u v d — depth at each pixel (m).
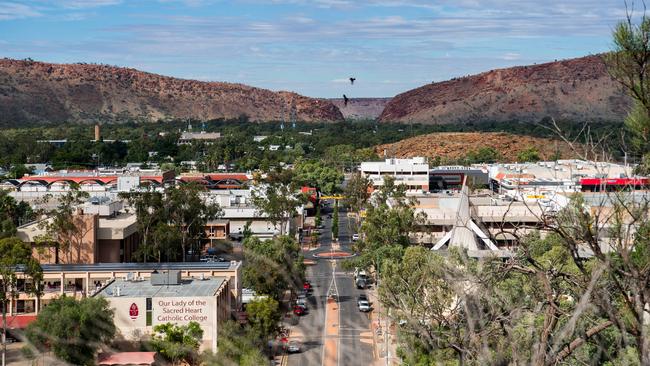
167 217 121.88
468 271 28.00
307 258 137.25
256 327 76.62
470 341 24.67
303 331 85.62
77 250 108.19
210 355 71.62
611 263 21.50
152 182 183.25
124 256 114.25
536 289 24.58
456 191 186.75
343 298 102.88
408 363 37.03
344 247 149.25
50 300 86.56
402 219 114.81
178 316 74.12
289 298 100.38
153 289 79.38
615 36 21.56
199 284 82.75
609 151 22.73
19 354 74.50
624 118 22.38
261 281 95.12
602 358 25.55
